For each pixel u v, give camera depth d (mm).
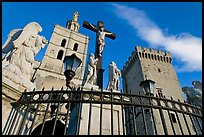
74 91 4422
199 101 7449
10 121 4543
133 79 36625
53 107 5656
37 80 26797
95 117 5746
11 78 5191
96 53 10695
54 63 34000
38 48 7305
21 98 4566
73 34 43312
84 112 5680
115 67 9836
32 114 5949
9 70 5344
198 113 4930
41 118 10445
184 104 4871
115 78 9352
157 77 33469
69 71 4828
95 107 6031
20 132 3539
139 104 4367
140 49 38969
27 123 5531
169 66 37906
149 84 5938
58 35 41250
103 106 6238
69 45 40125
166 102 4699
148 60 37344
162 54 39531
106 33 11883
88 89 6441
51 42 38719
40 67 30016
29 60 6508
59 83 28516
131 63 40344
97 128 5488
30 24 7320
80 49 40562
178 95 31219
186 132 21312
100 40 11102
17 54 6207
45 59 33969
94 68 8234
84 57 38312
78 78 30875
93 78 7766
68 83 4762
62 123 11062
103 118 5902
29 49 6703
